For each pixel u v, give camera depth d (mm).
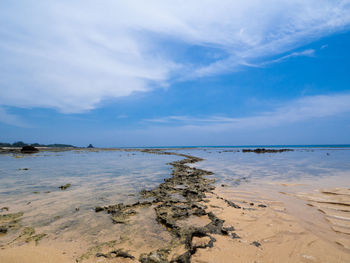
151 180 13070
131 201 8141
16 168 18375
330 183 11656
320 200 8234
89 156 39031
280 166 21141
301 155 40188
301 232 5344
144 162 26250
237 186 11344
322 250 4445
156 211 6891
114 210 6875
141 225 5758
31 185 10898
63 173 15547
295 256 4207
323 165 21453
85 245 4562
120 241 4785
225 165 23000
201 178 14023
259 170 18109
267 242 4805
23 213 6543
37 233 5117
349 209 7090
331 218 6316
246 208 7367
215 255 4211
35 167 19391
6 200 7988
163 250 4406
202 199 8531
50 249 4340
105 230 5383
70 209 7027
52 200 8078
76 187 10555
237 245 4637
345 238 4996
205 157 37281
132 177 14094
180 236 5051
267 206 7605
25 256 4008
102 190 9969
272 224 5863
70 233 5160
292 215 6609
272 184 11727
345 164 22234
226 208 7320
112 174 15383
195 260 4039
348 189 9945
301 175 14836
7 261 3801
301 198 8625
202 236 5051
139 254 4238
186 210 7078
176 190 10352
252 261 4016
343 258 4129
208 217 6445
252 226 5730
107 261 3971
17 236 4934
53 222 5852
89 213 6656
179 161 27359
